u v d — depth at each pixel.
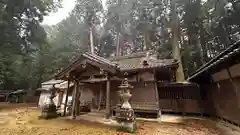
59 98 15.40
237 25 18.02
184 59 20.11
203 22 18.70
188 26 20.23
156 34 22.81
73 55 28.02
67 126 6.81
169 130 6.40
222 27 18.30
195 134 5.76
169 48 21.33
